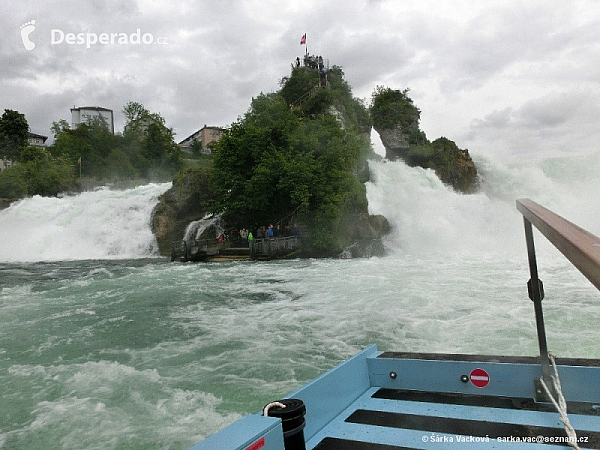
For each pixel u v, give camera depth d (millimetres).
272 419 2314
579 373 3668
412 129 64125
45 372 9047
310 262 27500
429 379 4270
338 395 3936
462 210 41812
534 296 3750
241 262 29219
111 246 37781
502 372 3977
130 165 83500
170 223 39094
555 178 52281
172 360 9672
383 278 19172
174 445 6000
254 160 37781
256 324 12477
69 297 17094
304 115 50438
